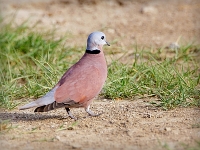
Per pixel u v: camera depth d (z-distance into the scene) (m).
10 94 14.15
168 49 17.81
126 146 10.28
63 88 11.53
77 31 20.23
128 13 23.11
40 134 11.13
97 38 12.29
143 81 14.55
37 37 17.34
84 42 18.78
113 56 17.08
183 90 13.17
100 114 12.40
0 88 14.35
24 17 21.41
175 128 11.28
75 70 11.91
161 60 16.81
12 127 11.40
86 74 11.83
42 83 14.74
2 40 16.98
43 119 12.26
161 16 22.52
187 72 14.91
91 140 10.69
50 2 24.62
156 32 20.38
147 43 18.88
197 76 14.95
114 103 13.48
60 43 17.72
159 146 10.25
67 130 11.40
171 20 21.92
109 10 23.55
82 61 12.23
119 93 13.87
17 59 16.38
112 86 14.08
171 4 24.41
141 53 16.33
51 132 11.26
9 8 22.88
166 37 19.66
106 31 20.45
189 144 10.32
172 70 15.08
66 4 24.39
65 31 20.05
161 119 11.93
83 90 11.66
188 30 20.50
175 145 10.28
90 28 20.75
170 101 12.80
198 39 19.16
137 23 21.59
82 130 11.38
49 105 11.30
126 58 17.11
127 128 11.37
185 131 11.08
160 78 14.35
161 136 10.83
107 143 10.48
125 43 18.94
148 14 22.83
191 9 23.50
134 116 12.22
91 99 11.93
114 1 25.00
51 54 16.55
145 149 10.11
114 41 18.61
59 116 12.51
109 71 15.02
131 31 20.53
